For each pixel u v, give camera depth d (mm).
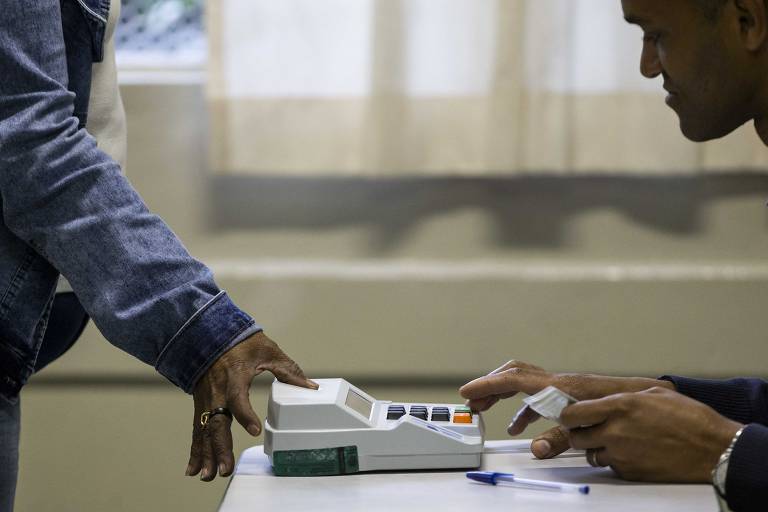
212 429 2145
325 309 4918
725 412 2172
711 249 5039
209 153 4953
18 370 2365
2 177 2213
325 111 4844
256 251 5047
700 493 1842
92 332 4879
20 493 4992
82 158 2262
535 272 4938
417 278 4910
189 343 2203
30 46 2250
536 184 5012
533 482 1892
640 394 1930
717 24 2027
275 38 4801
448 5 4777
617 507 1757
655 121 4809
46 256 2277
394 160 4824
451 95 4820
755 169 4887
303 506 1782
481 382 2197
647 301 4926
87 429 4961
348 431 1995
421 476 1986
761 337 4934
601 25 4801
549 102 4816
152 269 2232
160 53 5148
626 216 5027
